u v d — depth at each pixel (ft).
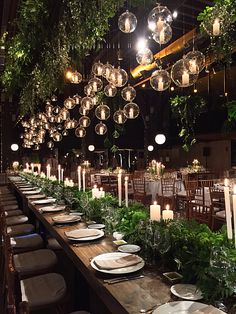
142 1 13.16
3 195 27.55
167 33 13.25
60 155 70.90
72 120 35.27
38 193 19.40
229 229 6.15
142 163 69.72
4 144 55.98
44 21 16.02
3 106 53.16
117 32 23.53
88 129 55.01
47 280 8.88
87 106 27.30
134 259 6.47
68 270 12.17
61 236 8.81
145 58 17.43
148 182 29.19
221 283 4.82
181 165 70.13
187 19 26.23
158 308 4.61
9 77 20.27
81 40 13.83
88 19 13.01
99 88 23.44
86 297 9.63
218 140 60.34
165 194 27.45
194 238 6.03
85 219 10.87
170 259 6.22
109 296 5.33
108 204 10.44
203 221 14.33
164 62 28.40
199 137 57.62
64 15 13.82
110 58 28.22
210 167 62.39
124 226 8.37
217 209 18.86
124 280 5.78
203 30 11.60
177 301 4.80
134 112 27.14
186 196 22.79
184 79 16.40
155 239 6.40
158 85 18.93
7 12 21.03
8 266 6.59
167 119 66.54
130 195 28.58
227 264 4.84
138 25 20.08
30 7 15.76
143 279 5.84
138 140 74.08
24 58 18.04
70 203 13.08
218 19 10.63
